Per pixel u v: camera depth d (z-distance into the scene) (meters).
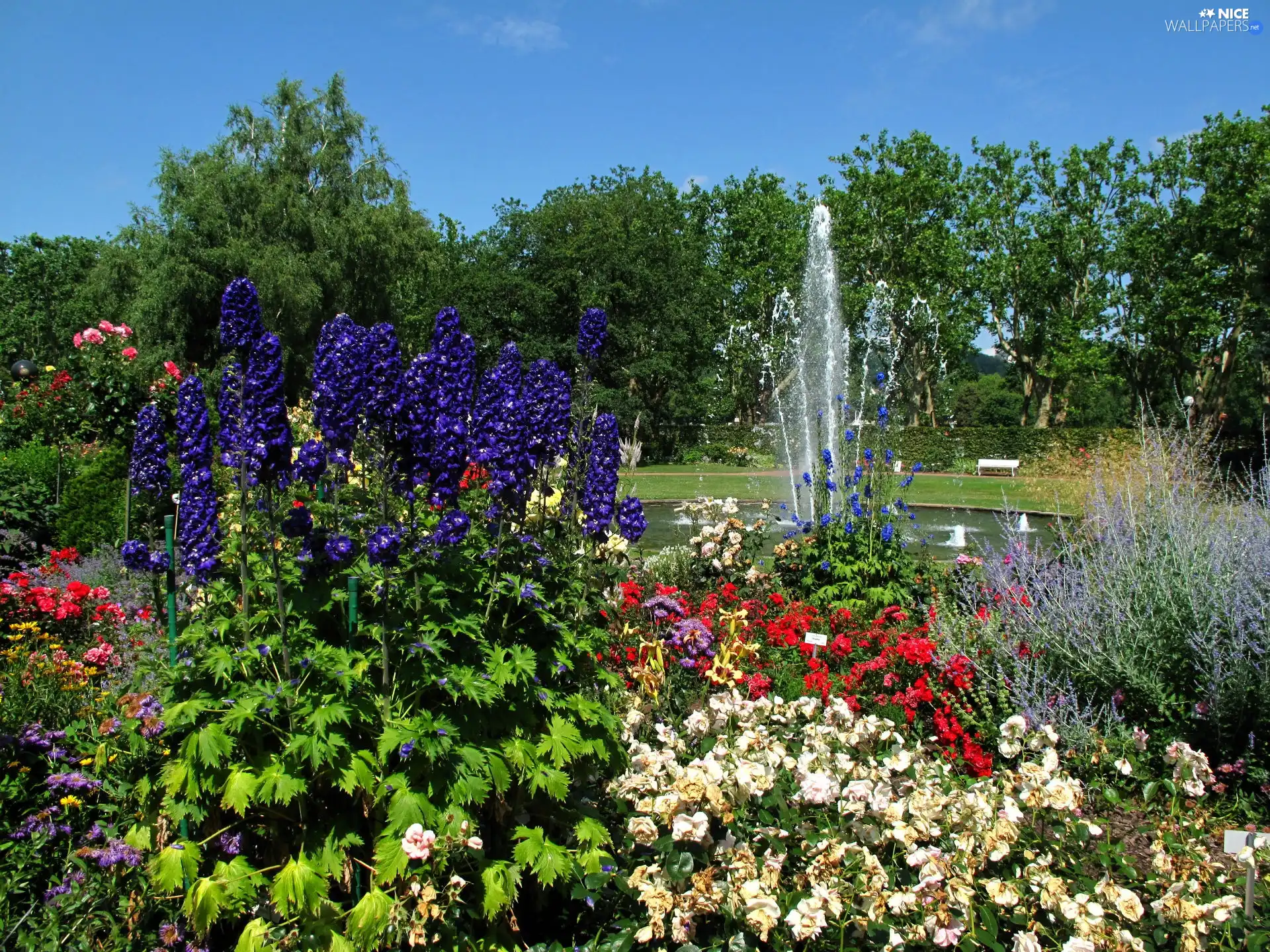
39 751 3.85
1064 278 40.00
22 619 6.02
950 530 15.03
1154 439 8.13
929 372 41.88
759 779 3.02
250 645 2.99
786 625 6.24
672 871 2.79
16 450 12.95
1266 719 4.33
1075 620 5.03
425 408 3.15
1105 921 2.72
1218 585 4.73
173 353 24.52
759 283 43.16
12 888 3.15
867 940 2.75
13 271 54.31
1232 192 32.66
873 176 39.75
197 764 2.79
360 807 3.00
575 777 3.40
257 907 2.88
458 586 3.26
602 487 4.18
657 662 5.14
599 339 4.68
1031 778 3.25
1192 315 34.31
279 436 3.04
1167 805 4.05
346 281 27.69
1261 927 2.75
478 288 41.09
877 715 5.05
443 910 2.68
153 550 4.25
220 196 25.91
